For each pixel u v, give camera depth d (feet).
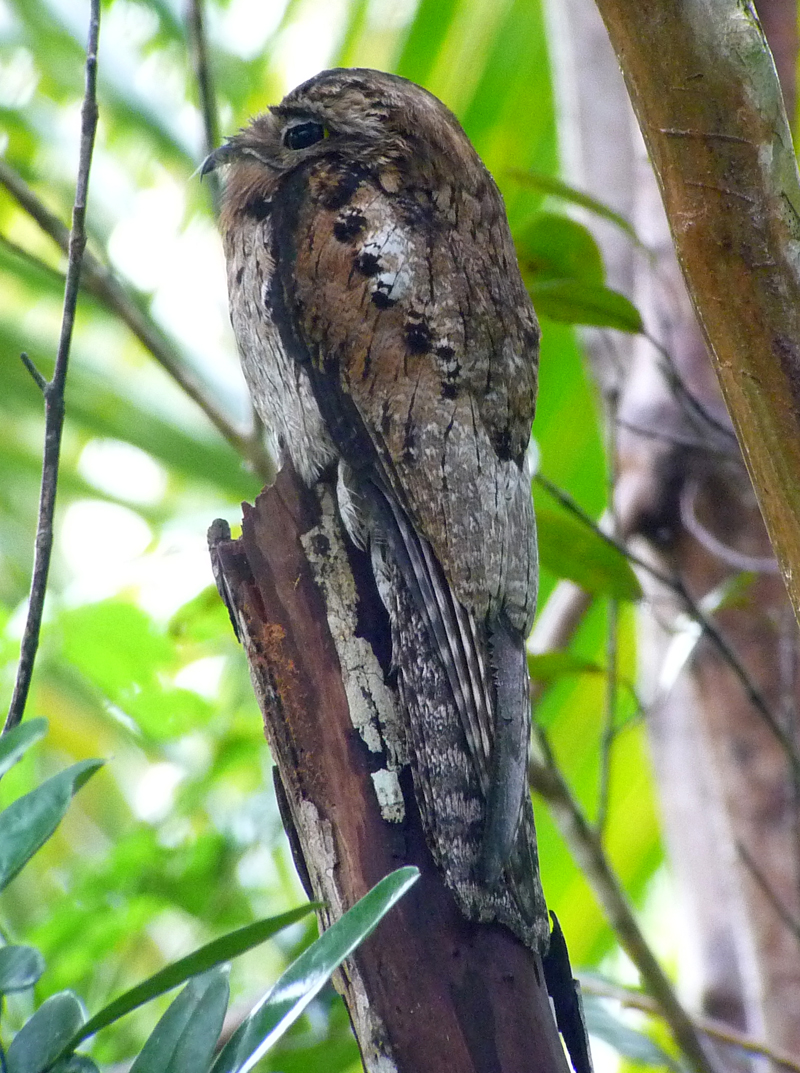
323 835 18.61
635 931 19.38
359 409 18.76
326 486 18.76
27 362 18.69
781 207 18.47
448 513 18.71
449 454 18.74
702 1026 19.48
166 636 19.76
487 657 18.67
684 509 20.10
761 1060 19.95
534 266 19.44
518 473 18.81
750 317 18.48
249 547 18.71
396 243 18.84
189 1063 18.33
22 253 19.74
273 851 20.04
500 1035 18.51
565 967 18.62
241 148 19.11
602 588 19.40
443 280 18.83
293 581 18.70
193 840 19.83
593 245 19.40
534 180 19.45
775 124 18.47
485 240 18.93
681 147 18.48
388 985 18.53
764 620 20.03
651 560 20.13
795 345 18.48
